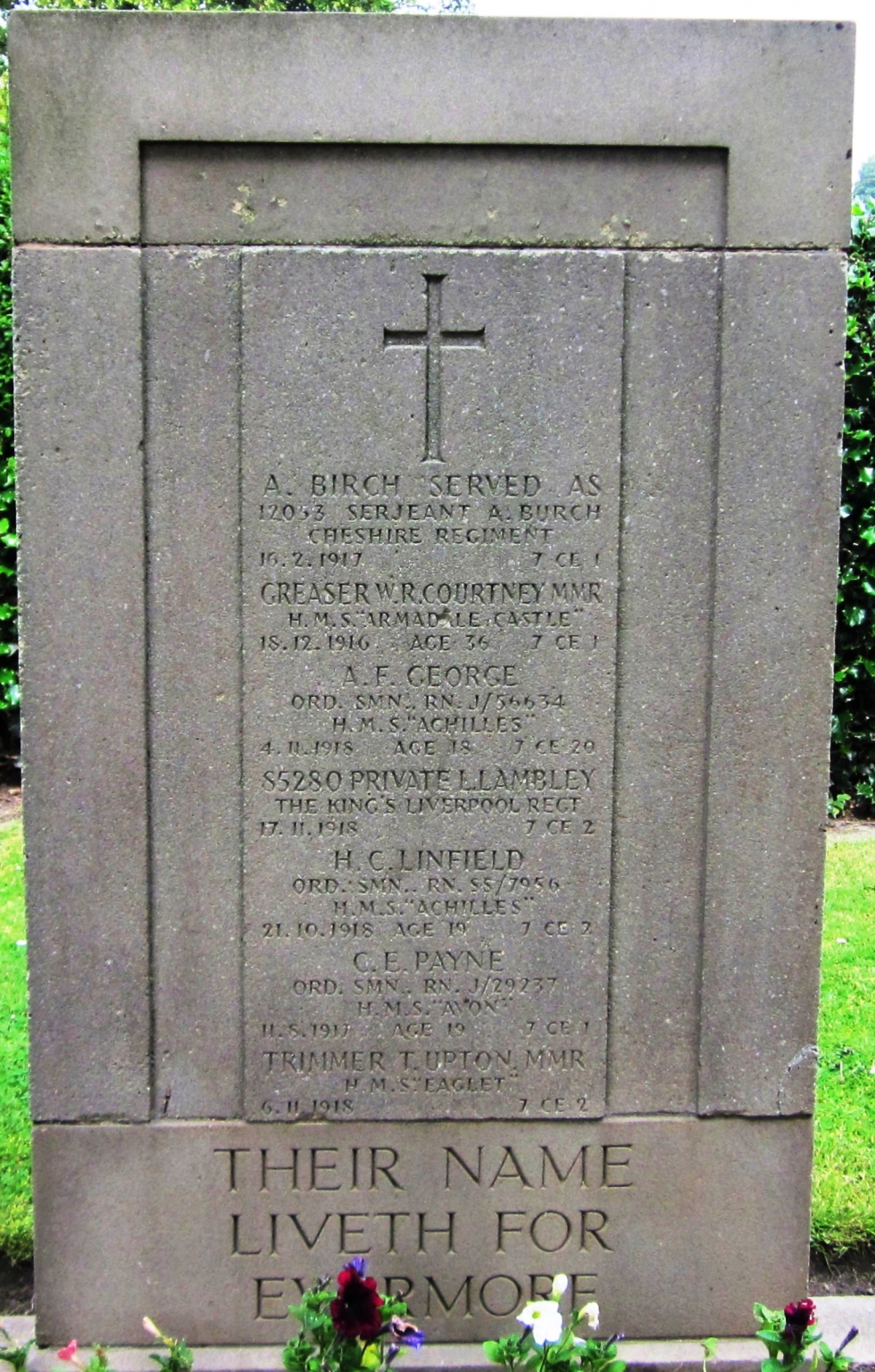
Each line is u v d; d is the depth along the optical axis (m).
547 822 2.40
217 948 2.40
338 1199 2.43
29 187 2.28
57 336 2.30
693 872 2.41
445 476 2.35
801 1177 2.45
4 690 5.53
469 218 2.32
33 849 2.37
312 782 2.38
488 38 2.28
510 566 2.36
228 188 2.30
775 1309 2.46
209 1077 2.41
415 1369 2.38
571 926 2.41
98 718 2.35
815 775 2.40
